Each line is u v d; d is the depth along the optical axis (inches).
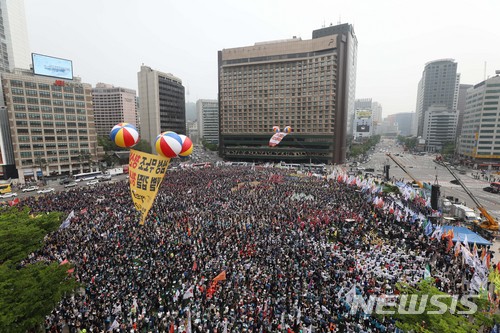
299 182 2645.2
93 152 4175.7
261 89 5231.3
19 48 5275.6
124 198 1957.4
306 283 901.2
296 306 776.3
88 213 1592.0
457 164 5157.5
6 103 3282.5
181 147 904.3
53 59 3698.3
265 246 1148.5
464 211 1694.1
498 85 4717.0
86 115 4052.7
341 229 1382.9
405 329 576.7
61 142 3777.1
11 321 519.5
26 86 3400.6
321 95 4854.8
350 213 1603.1
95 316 749.3
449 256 1092.5
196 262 996.6
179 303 831.1
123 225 1406.3
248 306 769.6
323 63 4776.1
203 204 1793.8
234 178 2800.2
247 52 5246.1
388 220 1520.7
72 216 1421.0
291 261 1021.8
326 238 1234.0
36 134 3523.6
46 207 1712.6
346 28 5275.6
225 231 1315.2
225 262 1018.7
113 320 737.6
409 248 1183.6
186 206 1752.0
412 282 873.5
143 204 953.5
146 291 863.7
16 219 924.6
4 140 3380.9
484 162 4901.6
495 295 832.9
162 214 1582.2
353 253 1096.2
